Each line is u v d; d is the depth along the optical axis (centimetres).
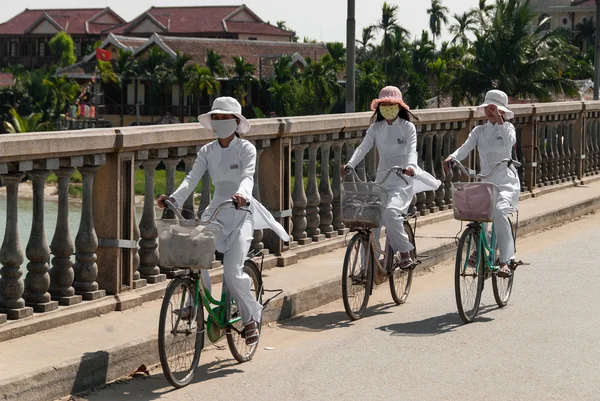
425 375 907
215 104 911
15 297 927
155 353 934
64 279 988
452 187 1120
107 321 990
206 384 878
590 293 1289
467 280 1127
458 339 1045
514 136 1219
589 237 1775
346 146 1505
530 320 1136
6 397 763
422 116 1655
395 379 895
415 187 1225
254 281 979
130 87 10419
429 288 1355
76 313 982
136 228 1077
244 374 912
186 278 865
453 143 1825
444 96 7762
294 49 11269
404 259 1197
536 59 7212
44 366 812
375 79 9138
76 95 10900
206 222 854
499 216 1182
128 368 897
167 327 854
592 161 2502
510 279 1231
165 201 888
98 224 1042
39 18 17212
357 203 1119
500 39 7238
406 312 1195
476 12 7394
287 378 899
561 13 14588
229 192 922
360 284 1148
